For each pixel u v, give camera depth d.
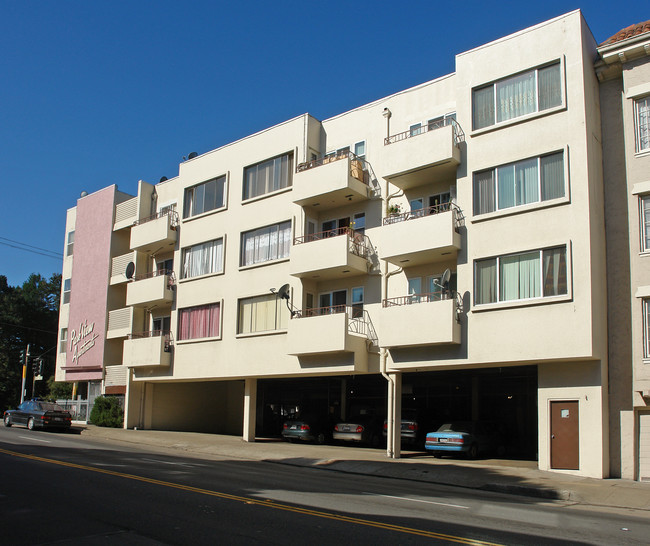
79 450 19.88
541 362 17.55
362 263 22.09
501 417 25.97
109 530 8.46
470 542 8.03
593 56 18.55
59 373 37.72
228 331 26.05
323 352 21.44
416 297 20.88
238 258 26.28
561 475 16.67
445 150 19.30
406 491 13.45
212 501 10.59
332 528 8.67
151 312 31.17
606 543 8.41
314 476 15.72
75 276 37.06
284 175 25.25
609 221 17.75
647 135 17.55
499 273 18.12
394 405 20.59
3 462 15.49
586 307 16.36
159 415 31.59
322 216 24.41
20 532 8.33
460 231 19.12
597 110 18.31
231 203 27.16
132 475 13.65
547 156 17.84
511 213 18.11
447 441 21.12
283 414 31.92
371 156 23.25
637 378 16.53
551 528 9.41
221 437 27.92
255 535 8.20
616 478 16.34
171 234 29.50
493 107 19.23
